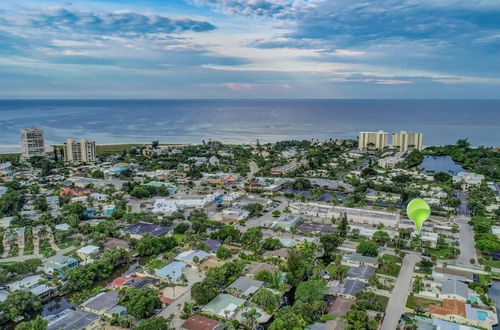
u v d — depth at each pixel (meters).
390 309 177.62
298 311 168.00
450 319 168.88
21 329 153.00
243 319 169.75
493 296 191.62
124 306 176.62
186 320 165.25
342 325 160.38
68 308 185.12
